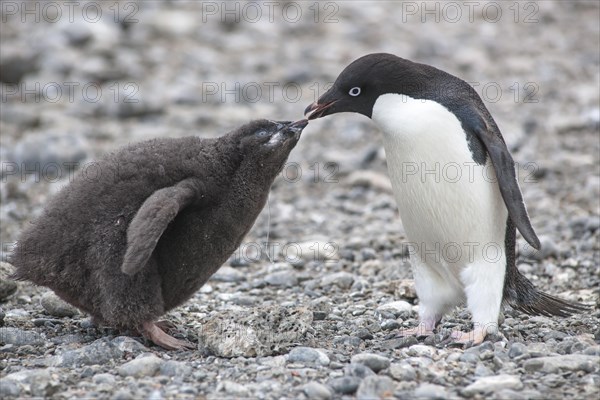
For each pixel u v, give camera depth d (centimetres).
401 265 1448
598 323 1146
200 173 1023
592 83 3006
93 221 983
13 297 1261
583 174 2066
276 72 3117
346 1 4194
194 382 887
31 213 1784
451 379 891
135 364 914
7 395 846
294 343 1007
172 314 1199
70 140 2209
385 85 1051
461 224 1027
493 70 3170
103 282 984
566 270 1448
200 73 3059
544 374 901
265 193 1075
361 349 1012
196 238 1014
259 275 1452
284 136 1061
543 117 2591
